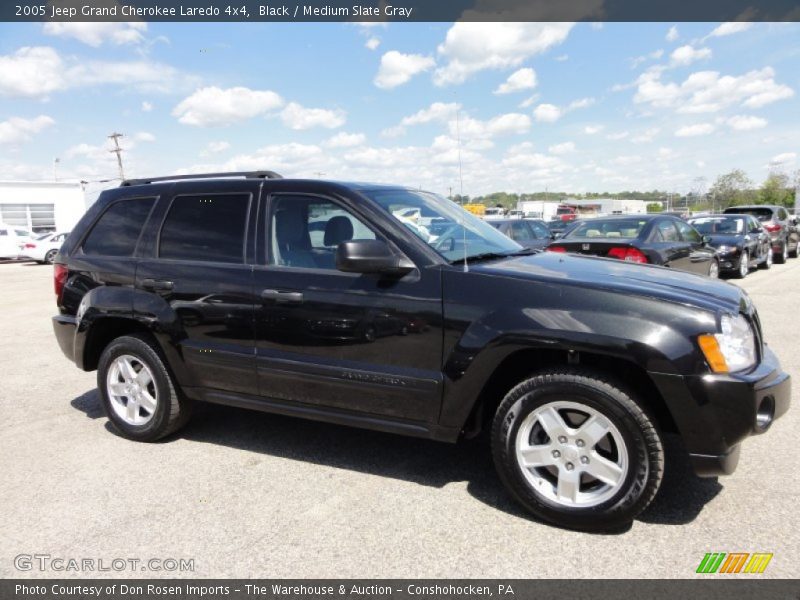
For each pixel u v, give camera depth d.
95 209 4.61
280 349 3.64
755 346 2.99
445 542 2.85
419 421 3.30
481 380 3.08
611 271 3.36
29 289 15.80
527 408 2.99
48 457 4.00
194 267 3.96
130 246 4.31
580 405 2.88
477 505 3.21
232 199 3.97
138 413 4.29
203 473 3.69
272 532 2.98
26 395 5.53
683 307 2.81
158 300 4.06
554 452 2.96
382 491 3.40
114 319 4.31
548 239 13.23
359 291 3.38
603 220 9.41
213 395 3.99
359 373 3.37
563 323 2.88
